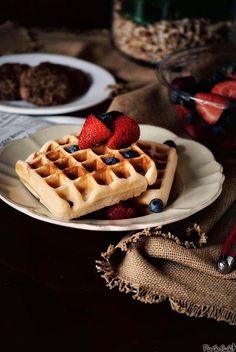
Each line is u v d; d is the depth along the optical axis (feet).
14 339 2.20
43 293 2.38
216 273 2.40
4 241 2.59
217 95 3.02
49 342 2.20
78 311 2.32
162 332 2.27
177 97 3.08
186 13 3.87
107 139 2.78
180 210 2.55
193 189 2.71
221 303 2.33
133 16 3.97
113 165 2.68
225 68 3.64
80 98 3.62
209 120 3.03
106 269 2.44
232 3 3.86
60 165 2.73
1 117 3.34
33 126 3.26
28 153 2.89
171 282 2.37
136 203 2.64
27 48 4.26
